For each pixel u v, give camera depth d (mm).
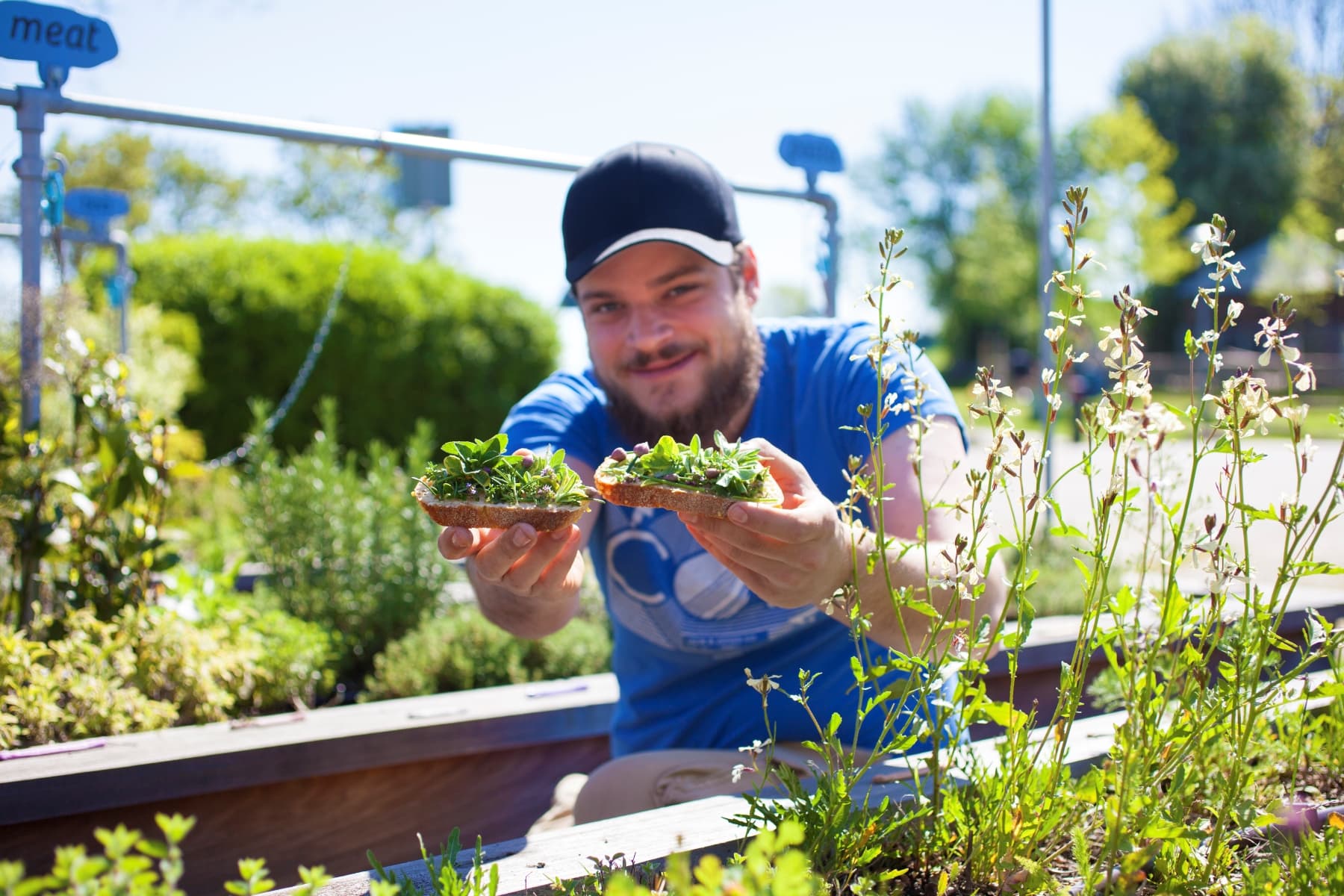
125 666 2707
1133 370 1090
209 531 5555
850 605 1245
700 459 1345
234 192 30281
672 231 1933
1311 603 2621
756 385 2086
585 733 2625
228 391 9844
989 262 40750
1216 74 35125
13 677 2402
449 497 1383
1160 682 1341
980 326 44656
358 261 10461
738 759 1827
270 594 4172
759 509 1253
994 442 1145
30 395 2865
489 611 1904
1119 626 1149
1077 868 1236
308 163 29656
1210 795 1335
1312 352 30766
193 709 2824
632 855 1195
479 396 10805
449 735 2402
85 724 2416
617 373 2053
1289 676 1122
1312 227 31016
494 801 2525
